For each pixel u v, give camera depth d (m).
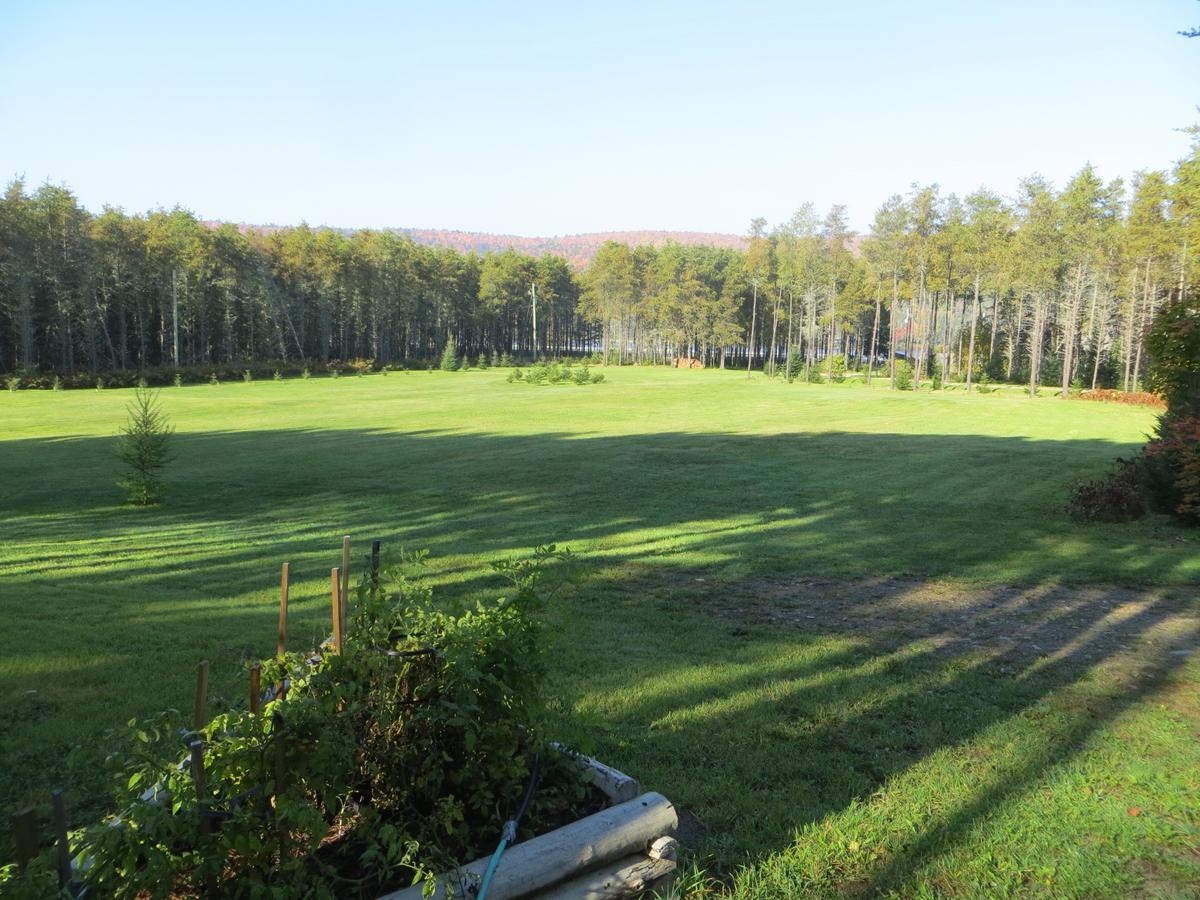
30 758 4.24
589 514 15.02
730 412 42.56
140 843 2.37
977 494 16.94
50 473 22.80
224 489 19.25
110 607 7.91
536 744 3.34
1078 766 4.24
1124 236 62.53
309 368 89.69
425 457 25.03
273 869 2.57
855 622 7.41
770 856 3.35
